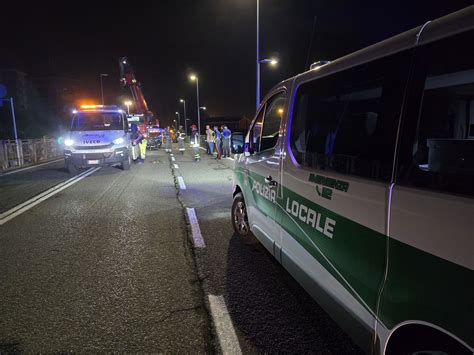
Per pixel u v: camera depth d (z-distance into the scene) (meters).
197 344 2.63
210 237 5.14
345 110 2.35
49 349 2.59
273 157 3.51
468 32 1.54
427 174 1.61
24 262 4.24
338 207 2.27
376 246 1.89
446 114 1.62
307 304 3.20
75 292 3.46
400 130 1.82
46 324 2.91
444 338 1.51
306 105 2.95
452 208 1.43
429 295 1.52
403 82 1.84
